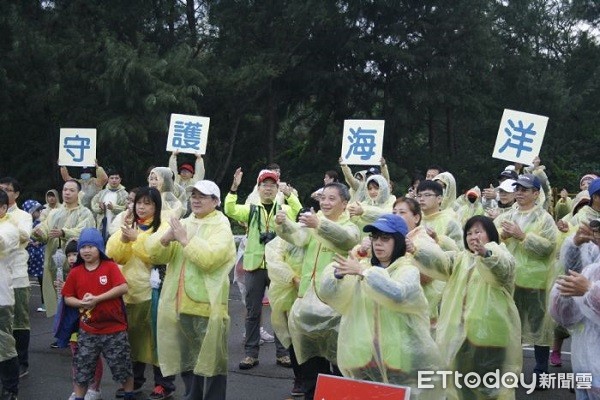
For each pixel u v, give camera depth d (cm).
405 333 489
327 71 2383
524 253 788
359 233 648
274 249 736
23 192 2272
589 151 3083
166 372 637
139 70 1844
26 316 816
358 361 494
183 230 617
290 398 728
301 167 2534
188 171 1153
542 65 3203
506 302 581
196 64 2070
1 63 1972
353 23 2342
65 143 1199
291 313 660
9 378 698
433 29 2375
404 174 2328
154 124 1897
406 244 511
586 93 3005
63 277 966
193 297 628
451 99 2431
